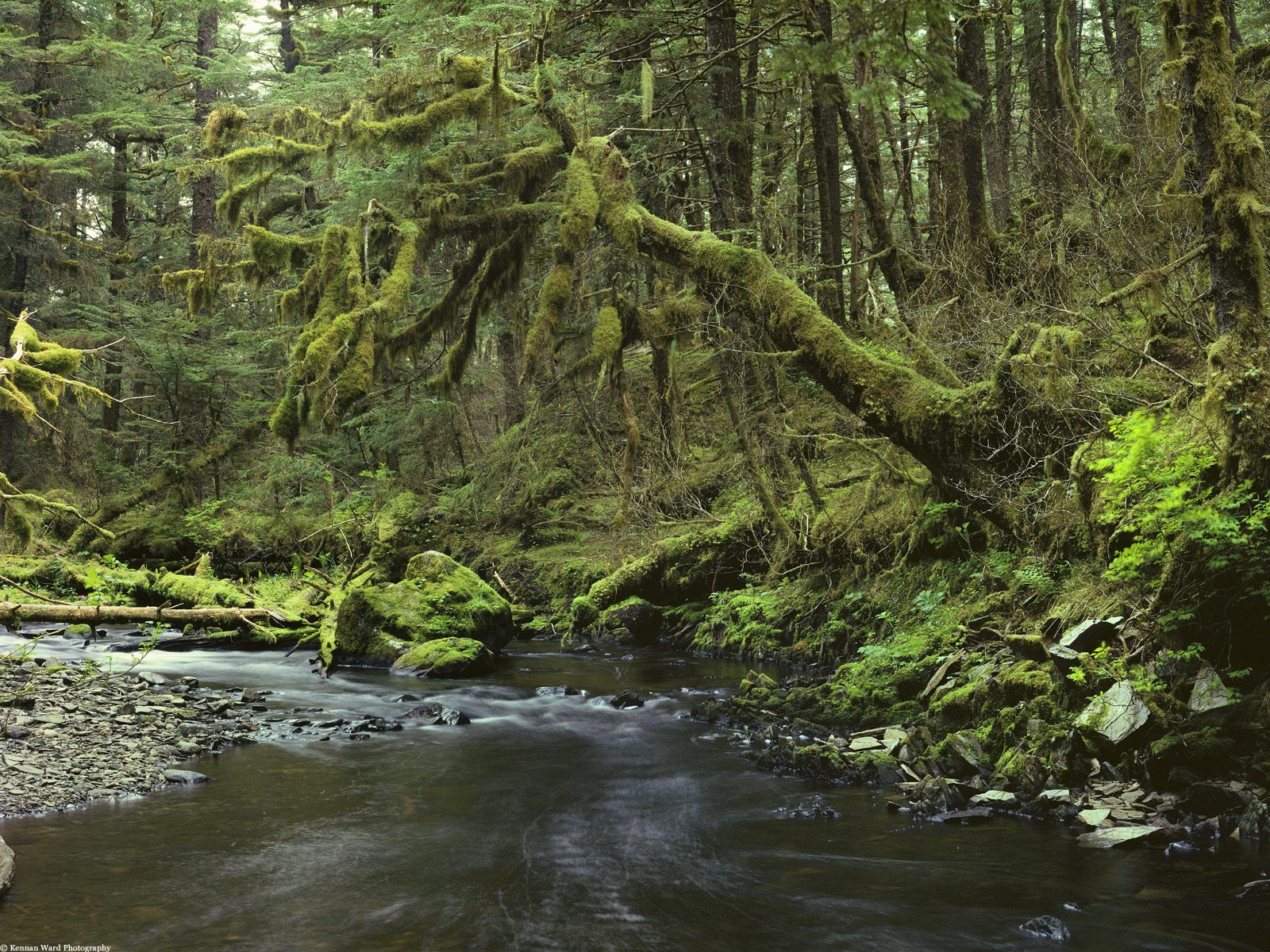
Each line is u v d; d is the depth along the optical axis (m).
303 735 8.54
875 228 13.56
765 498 12.47
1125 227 10.06
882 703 8.55
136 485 21.22
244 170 13.09
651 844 5.84
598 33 13.65
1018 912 4.79
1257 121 7.43
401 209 14.18
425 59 13.48
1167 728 6.15
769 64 13.71
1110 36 19.14
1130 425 6.94
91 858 5.45
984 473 9.09
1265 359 6.23
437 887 5.15
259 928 4.60
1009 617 8.26
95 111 24.08
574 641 14.38
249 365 21.03
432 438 20.25
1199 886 4.96
